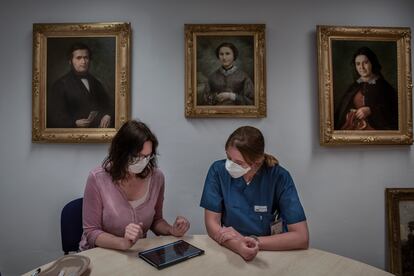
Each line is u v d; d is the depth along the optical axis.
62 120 1.87
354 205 1.96
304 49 1.93
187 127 1.91
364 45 1.93
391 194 1.94
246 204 1.34
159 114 1.90
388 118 1.93
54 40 1.87
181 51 1.91
